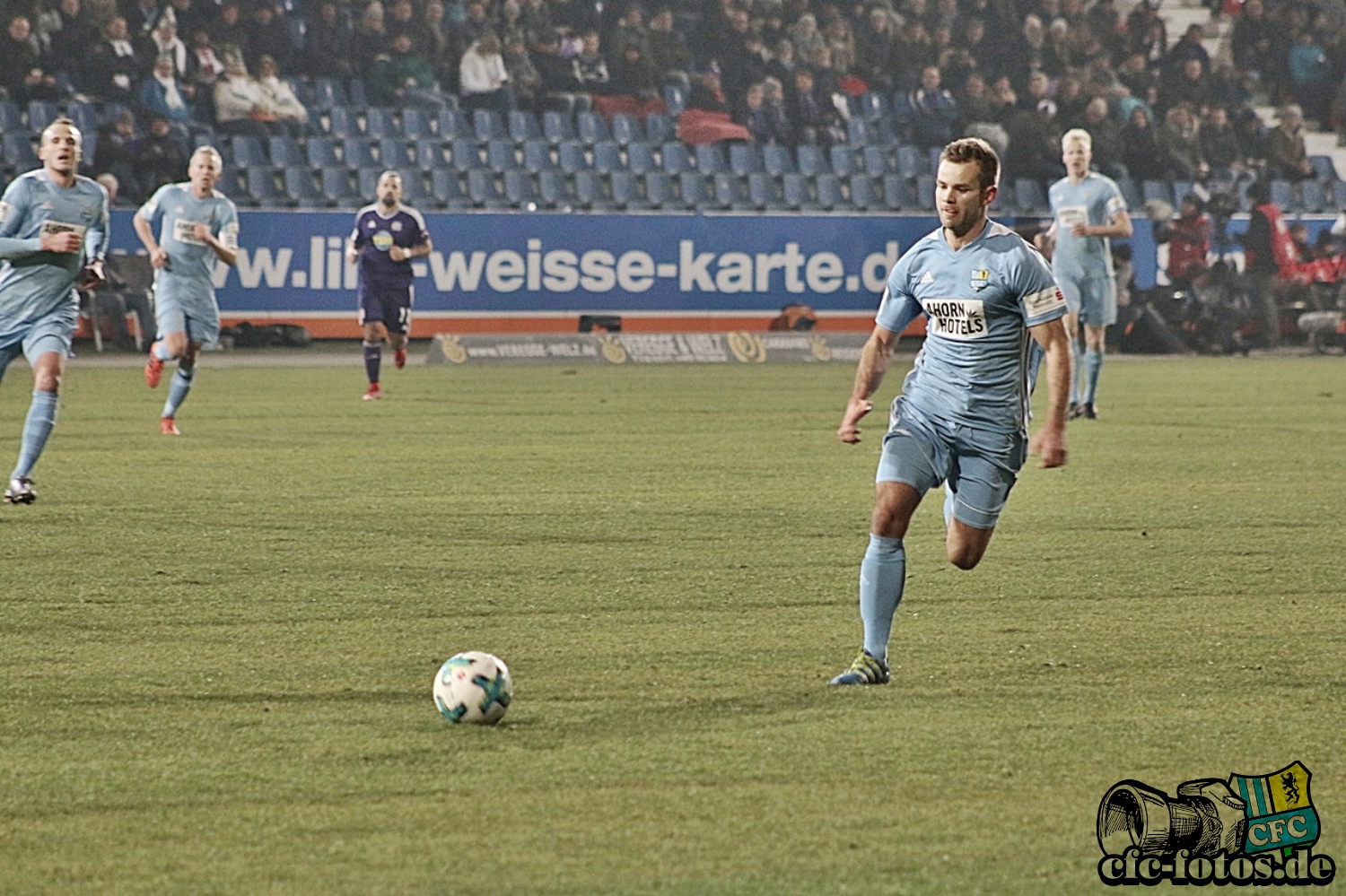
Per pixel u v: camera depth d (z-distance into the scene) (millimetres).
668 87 80938
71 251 25297
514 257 68938
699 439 38000
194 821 11023
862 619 15664
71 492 27953
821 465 33156
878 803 11523
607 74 80875
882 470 15578
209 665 15789
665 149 78875
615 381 56469
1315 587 20500
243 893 9703
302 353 67312
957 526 16031
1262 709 14266
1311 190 82875
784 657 16328
